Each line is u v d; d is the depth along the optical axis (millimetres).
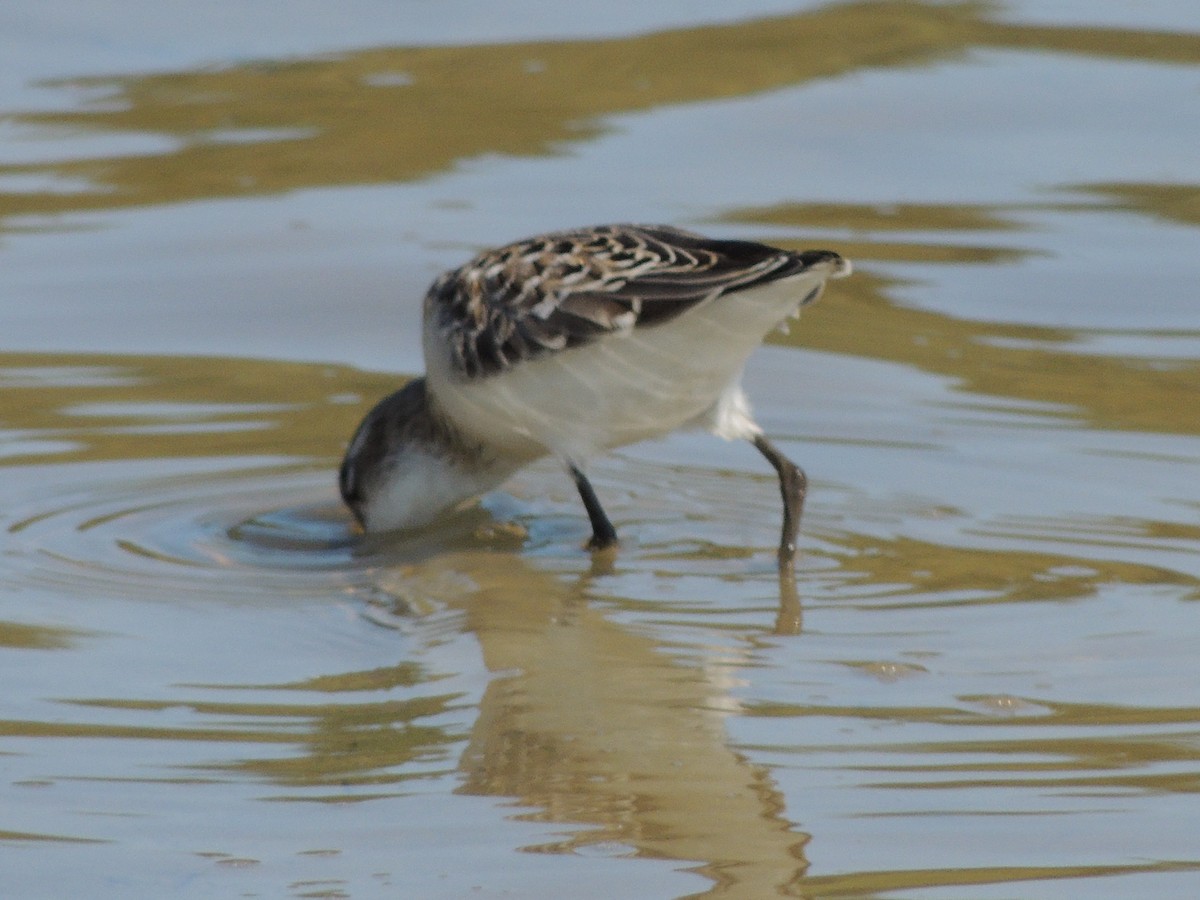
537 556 11125
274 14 22500
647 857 7211
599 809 7629
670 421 10797
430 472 11820
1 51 21297
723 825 7441
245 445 12961
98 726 8453
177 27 22141
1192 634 9492
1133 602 9977
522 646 9516
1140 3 22516
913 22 22016
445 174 18094
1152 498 11617
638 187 17609
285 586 10555
